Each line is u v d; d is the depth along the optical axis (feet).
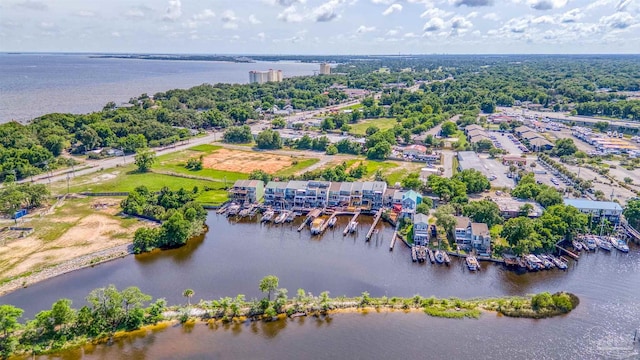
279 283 353.72
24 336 279.28
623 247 405.59
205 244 426.92
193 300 328.70
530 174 560.61
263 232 456.45
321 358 268.21
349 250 414.82
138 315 293.02
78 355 269.64
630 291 342.23
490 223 428.56
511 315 307.58
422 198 487.61
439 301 322.14
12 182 539.29
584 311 314.55
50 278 356.59
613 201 488.02
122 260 390.42
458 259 392.06
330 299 325.83
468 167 620.90
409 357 268.62
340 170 586.45
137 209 478.18
